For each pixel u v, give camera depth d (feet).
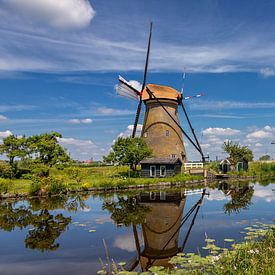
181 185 129.18
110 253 38.78
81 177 111.65
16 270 33.63
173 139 161.07
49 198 88.02
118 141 140.56
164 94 160.56
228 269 25.64
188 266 30.76
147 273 30.30
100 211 68.08
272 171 192.24
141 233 48.52
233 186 125.70
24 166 131.34
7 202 80.84
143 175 144.15
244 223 53.62
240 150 194.39
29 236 47.37
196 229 50.08
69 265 34.78
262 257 27.02
